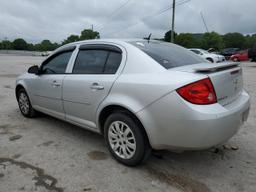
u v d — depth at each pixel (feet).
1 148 11.64
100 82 10.30
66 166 10.00
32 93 14.94
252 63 72.59
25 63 71.92
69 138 12.89
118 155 10.20
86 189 8.54
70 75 12.02
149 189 8.55
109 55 10.68
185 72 8.54
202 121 7.87
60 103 12.67
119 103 9.43
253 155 11.02
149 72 9.14
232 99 9.44
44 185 8.73
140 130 9.26
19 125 14.88
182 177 9.29
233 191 8.46
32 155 10.93
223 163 10.32
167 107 8.28
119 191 8.45
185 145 8.35
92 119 11.07
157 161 10.43
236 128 9.09
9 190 8.45
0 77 37.63
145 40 11.46
